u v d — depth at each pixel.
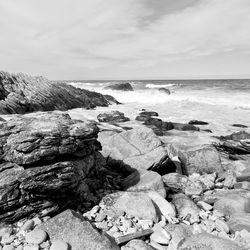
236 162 10.54
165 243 5.26
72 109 30.56
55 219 5.42
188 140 14.28
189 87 61.03
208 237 4.90
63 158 6.53
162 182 7.70
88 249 4.78
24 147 5.87
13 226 5.61
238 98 36.50
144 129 9.88
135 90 55.06
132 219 6.08
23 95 26.86
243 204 6.68
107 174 8.88
